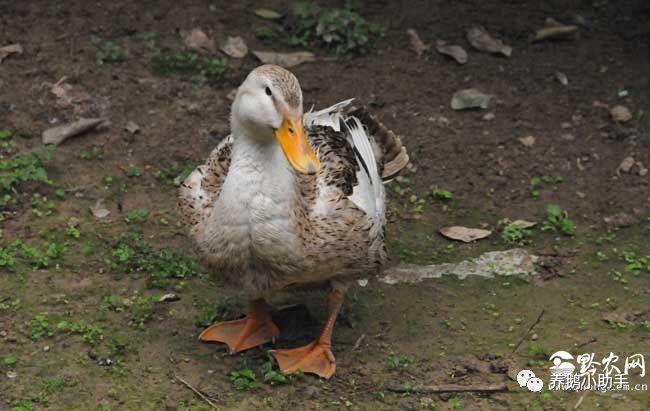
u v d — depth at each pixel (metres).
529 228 11.23
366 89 13.30
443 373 8.75
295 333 9.29
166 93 12.95
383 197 9.45
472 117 12.98
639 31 14.52
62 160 11.76
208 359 8.83
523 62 13.92
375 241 8.79
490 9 14.80
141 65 13.34
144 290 9.76
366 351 9.07
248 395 8.34
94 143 12.10
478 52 14.05
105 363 8.64
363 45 13.91
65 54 13.31
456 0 14.94
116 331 9.11
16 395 8.16
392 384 8.52
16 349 8.75
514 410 8.29
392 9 14.72
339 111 9.84
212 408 8.14
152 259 10.15
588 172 12.15
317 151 8.80
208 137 12.38
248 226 8.04
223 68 13.34
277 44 14.02
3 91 12.63
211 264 8.40
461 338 9.30
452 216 11.44
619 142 12.62
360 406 8.27
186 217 8.56
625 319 9.60
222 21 14.26
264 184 7.96
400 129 12.70
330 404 8.28
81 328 9.02
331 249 8.26
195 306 9.60
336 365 8.84
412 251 10.76
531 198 11.74
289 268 8.21
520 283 10.24
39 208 10.95
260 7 14.59
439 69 13.74
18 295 9.50
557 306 9.85
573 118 12.99
